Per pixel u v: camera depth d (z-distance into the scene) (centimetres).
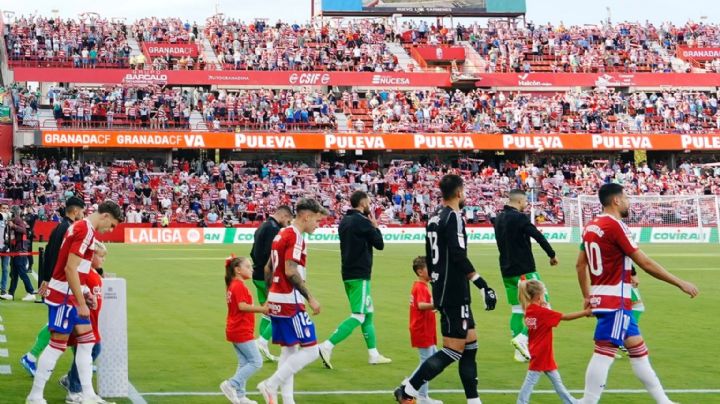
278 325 952
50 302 964
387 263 3394
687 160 6325
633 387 1105
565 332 1581
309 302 928
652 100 6425
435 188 5691
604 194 914
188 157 5869
